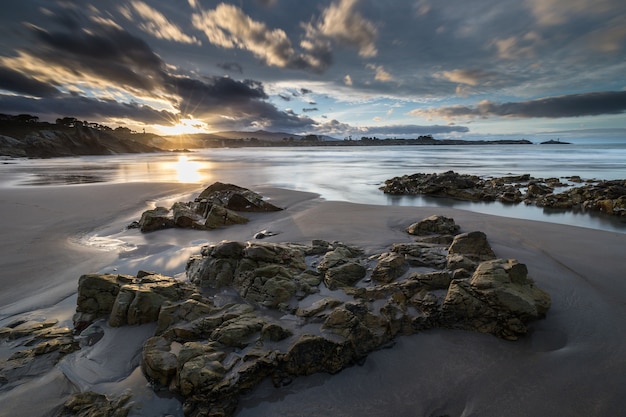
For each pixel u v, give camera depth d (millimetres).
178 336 2340
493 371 2084
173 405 1880
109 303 2781
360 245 4301
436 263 3346
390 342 2363
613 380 1934
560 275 3223
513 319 2381
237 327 2318
